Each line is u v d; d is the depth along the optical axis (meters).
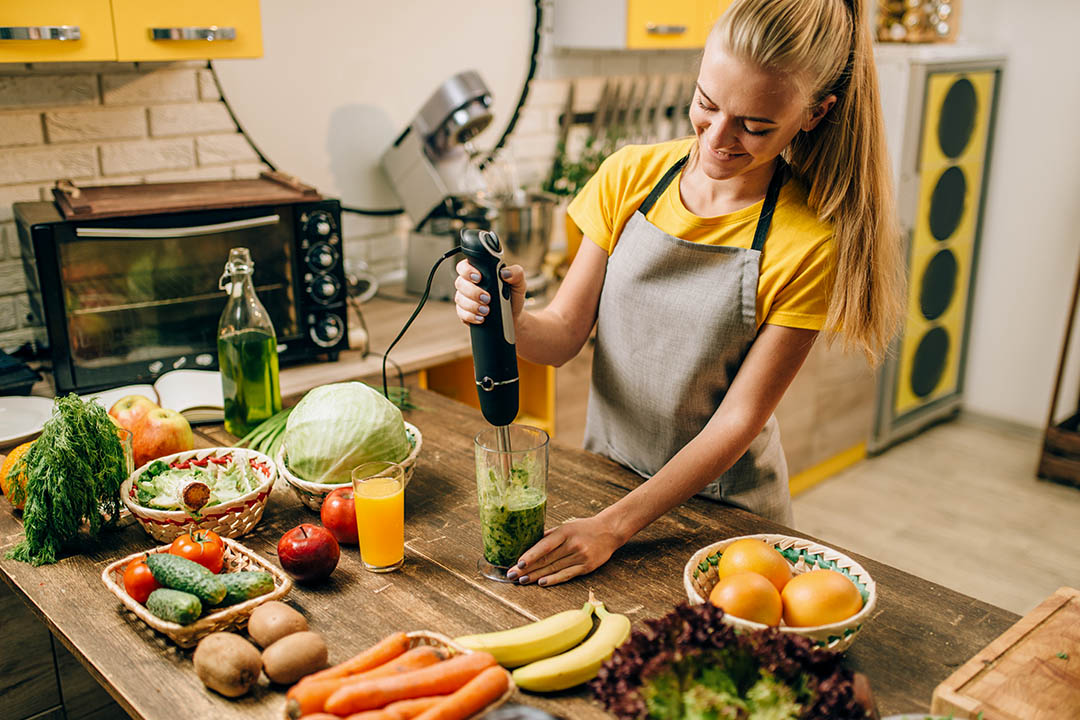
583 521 1.25
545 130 3.07
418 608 1.15
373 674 0.94
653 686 0.86
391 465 1.26
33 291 1.93
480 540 1.32
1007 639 1.05
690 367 1.43
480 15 2.80
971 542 3.05
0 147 2.03
